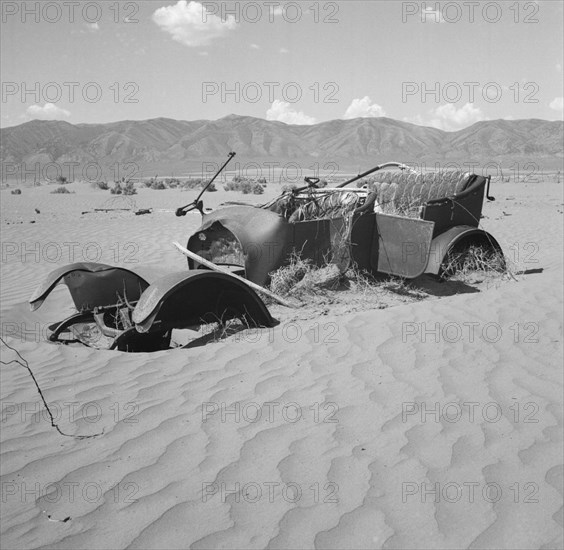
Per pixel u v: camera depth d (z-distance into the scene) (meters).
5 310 8.46
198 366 5.78
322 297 8.46
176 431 4.42
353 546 3.10
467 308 7.47
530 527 3.25
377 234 9.21
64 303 9.21
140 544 3.13
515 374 5.43
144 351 7.10
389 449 4.09
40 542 3.16
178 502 3.50
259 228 8.62
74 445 4.24
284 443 4.19
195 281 6.51
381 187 10.48
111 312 7.71
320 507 3.43
